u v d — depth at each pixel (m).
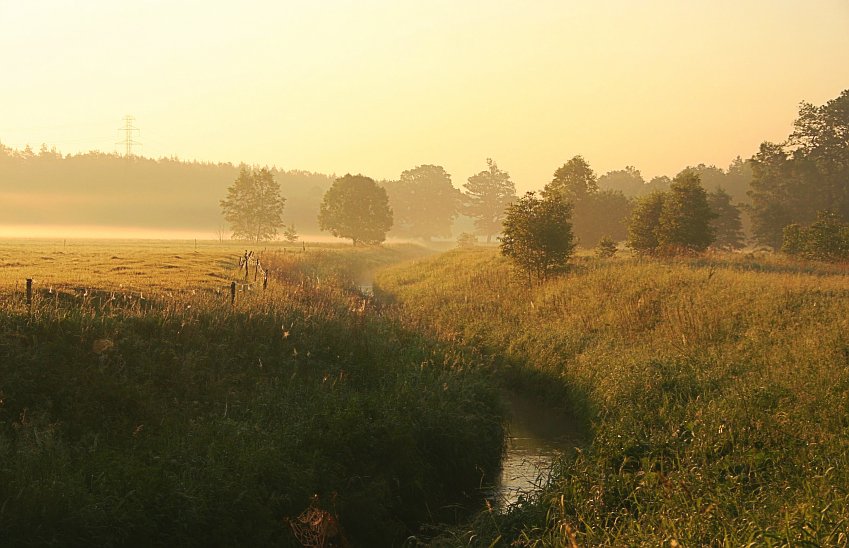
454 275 42.53
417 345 19.58
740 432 11.62
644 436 12.17
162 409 13.17
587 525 8.80
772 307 22.25
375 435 12.31
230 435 11.76
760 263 39.00
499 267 41.22
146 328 15.98
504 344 23.25
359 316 20.88
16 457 10.17
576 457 11.98
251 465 10.54
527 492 11.24
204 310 17.86
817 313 21.31
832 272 35.22
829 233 43.16
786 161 80.81
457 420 13.88
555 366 20.33
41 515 8.61
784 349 17.98
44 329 14.39
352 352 17.39
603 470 10.70
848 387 13.38
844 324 19.09
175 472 10.24
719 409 13.06
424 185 172.88
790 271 34.38
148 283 24.88
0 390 12.23
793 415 12.22
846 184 78.31
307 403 13.86
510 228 34.53
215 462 10.60
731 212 76.31
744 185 136.12
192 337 16.11
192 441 11.45
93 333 14.75
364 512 10.70
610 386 16.64
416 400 14.19
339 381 15.68
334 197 103.75
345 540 9.91
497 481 13.24
